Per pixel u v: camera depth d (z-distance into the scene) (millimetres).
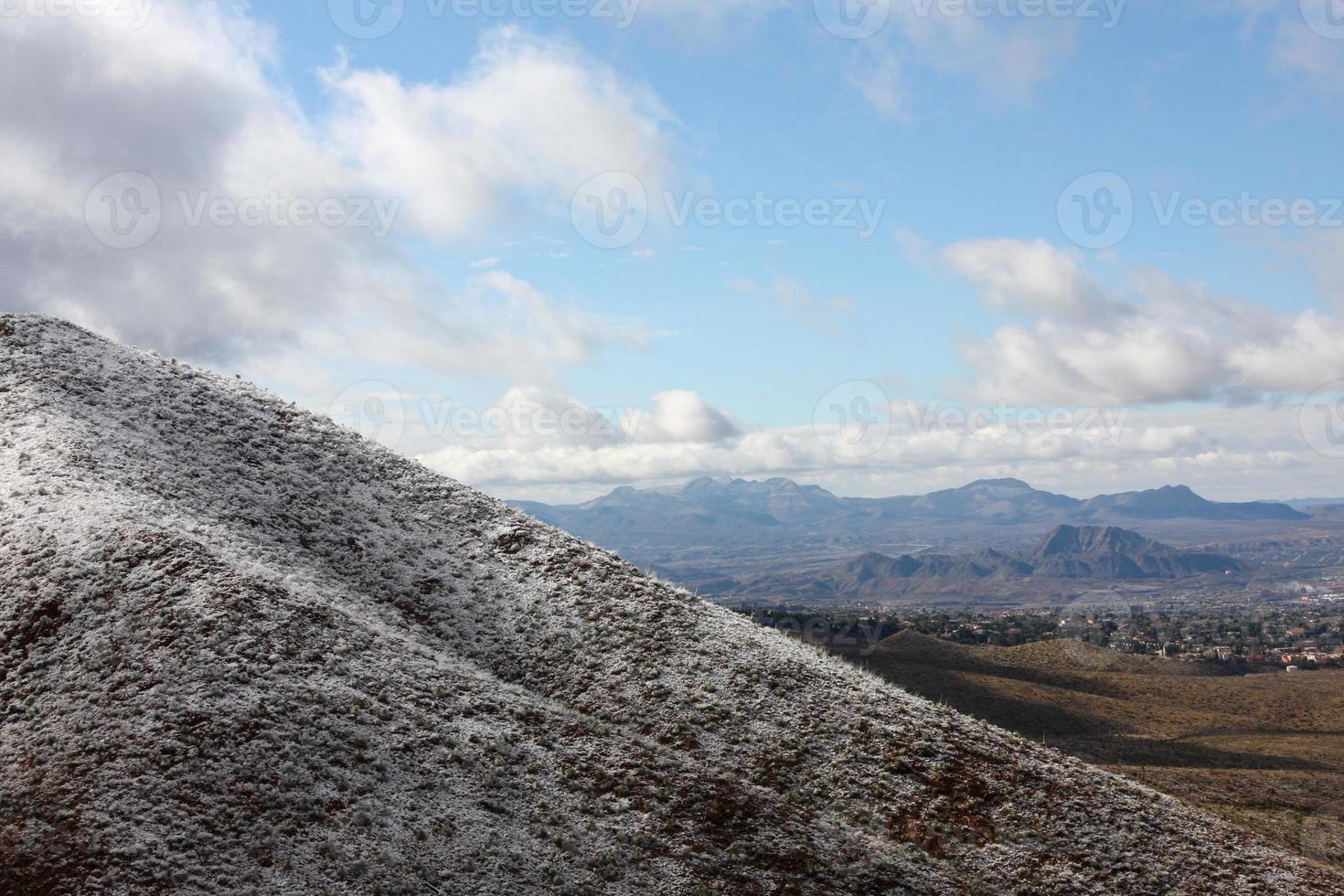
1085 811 24203
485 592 31266
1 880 13383
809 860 19031
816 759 23797
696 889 17125
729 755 23188
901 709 27812
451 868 15906
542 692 25781
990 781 24516
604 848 17656
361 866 15211
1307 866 24312
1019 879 20594
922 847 21062
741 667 28062
